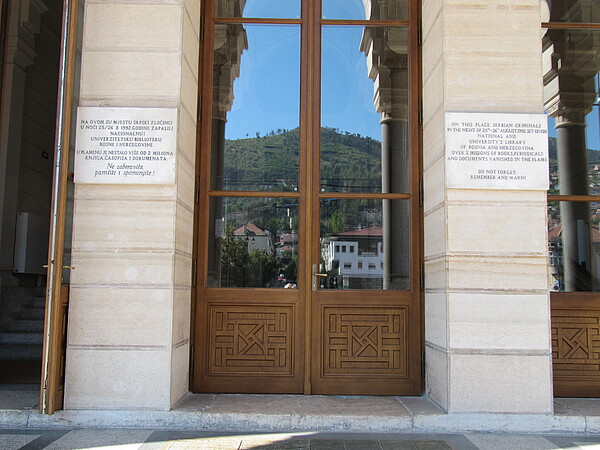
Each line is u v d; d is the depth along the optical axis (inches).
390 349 179.0
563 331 178.7
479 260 158.1
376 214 186.2
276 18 195.5
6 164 288.5
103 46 164.1
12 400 162.1
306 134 188.9
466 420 153.1
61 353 153.4
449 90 163.3
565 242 185.9
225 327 179.8
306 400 169.3
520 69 164.6
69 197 156.5
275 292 180.7
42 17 328.2
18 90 301.3
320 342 179.0
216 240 185.2
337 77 192.2
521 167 159.6
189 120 176.1
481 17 165.8
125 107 159.8
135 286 156.0
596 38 196.2
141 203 158.4
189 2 174.7
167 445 137.2
